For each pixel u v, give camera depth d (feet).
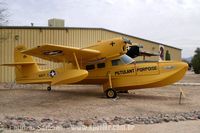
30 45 82.69
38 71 57.36
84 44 88.94
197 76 125.80
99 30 91.61
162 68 46.68
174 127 27.43
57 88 61.87
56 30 85.30
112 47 48.01
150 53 73.77
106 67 49.47
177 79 46.65
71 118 32.53
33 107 39.29
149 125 28.30
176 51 123.65
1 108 38.50
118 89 49.47
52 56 48.24
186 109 38.65
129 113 35.65
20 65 58.85
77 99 46.06
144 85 47.50
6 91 55.67
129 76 48.19
